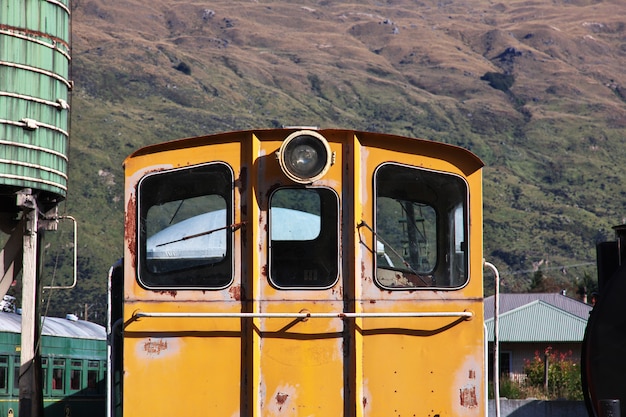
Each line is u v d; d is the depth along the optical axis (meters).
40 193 21.86
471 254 12.02
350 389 11.31
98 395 34.88
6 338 30.05
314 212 11.70
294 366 11.33
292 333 11.39
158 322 11.53
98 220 172.12
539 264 190.50
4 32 21.23
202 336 11.45
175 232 11.72
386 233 11.76
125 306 11.58
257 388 11.27
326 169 11.47
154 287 11.61
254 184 11.63
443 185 12.06
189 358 11.44
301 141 11.48
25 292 20.94
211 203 11.75
